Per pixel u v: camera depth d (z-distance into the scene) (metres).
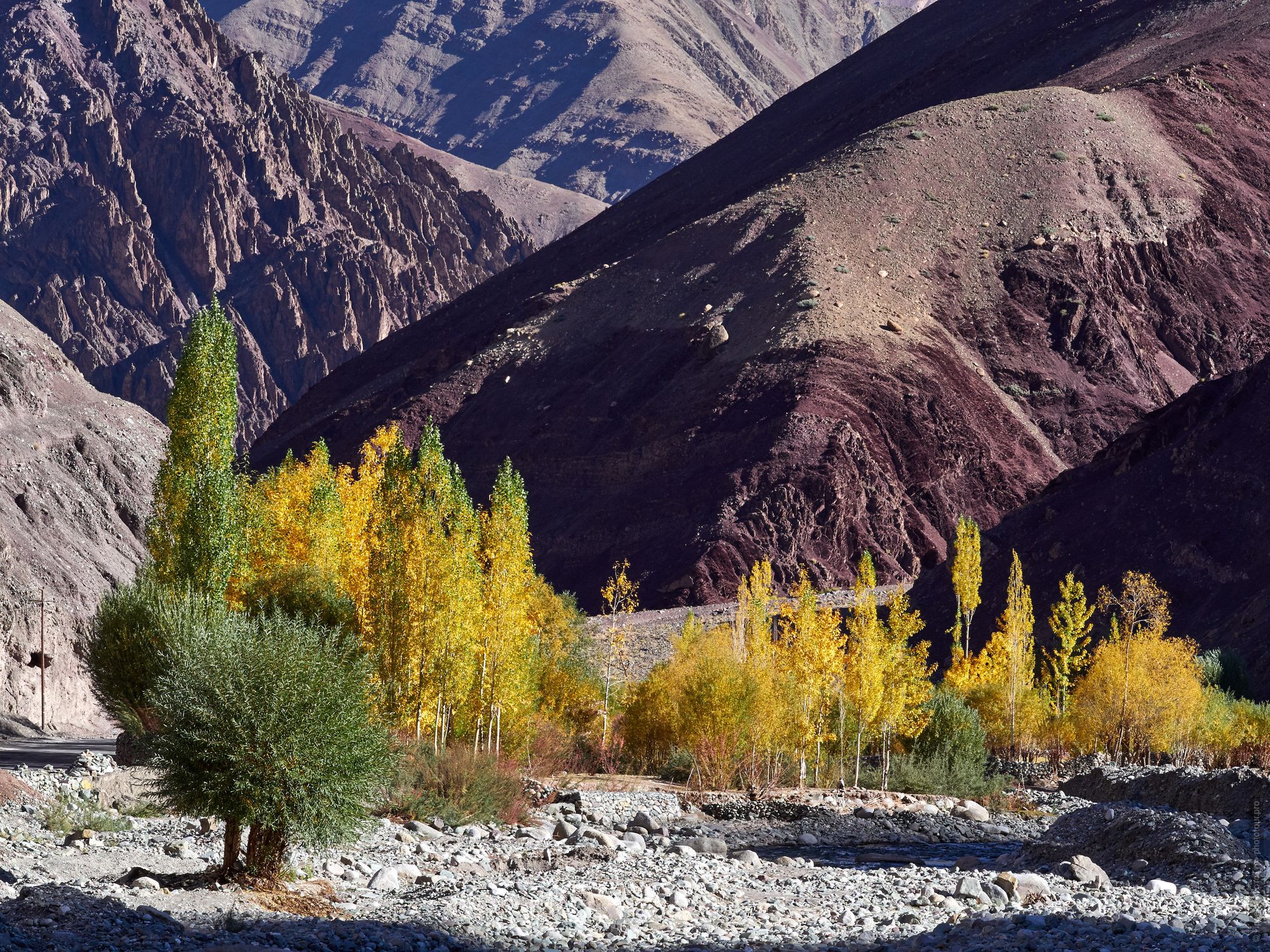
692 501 130.75
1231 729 48.97
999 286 151.25
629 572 126.50
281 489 37.00
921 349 141.75
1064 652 54.62
